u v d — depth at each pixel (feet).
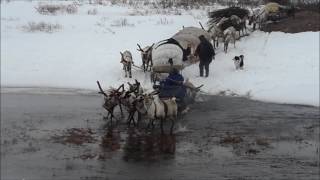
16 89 70.64
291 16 101.19
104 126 53.47
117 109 60.80
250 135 51.03
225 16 94.94
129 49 86.84
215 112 59.36
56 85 72.79
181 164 42.70
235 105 62.69
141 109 51.85
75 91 69.97
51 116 57.00
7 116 56.65
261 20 97.86
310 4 112.78
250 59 80.74
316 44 85.46
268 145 48.06
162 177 39.58
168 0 127.34
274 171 41.19
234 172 40.81
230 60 80.33
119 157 44.24
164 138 49.62
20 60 81.92
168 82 58.44
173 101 50.70
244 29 96.78
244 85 70.13
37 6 126.82
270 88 68.69
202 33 82.33
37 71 77.77
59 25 104.94
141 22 105.91
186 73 74.90
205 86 70.23
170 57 67.36
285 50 83.66
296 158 44.65
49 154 44.57
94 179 38.91
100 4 130.52
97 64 79.87
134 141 48.62
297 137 50.65
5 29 101.50
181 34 80.69
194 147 47.21
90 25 104.58
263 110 60.54
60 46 89.10
